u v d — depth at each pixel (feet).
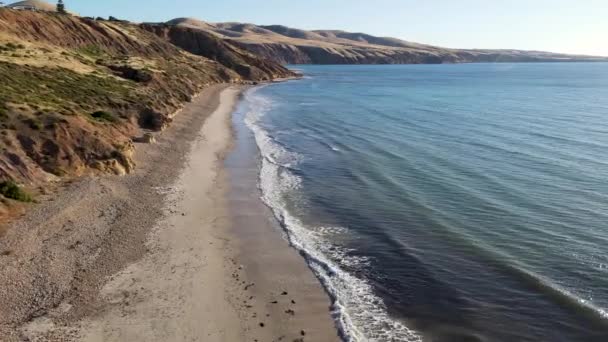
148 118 171.53
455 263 78.38
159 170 127.13
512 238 86.38
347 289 71.36
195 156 145.38
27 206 91.86
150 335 59.31
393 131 191.11
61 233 83.87
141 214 96.58
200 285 71.51
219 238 88.58
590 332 59.72
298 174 130.72
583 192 110.01
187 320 62.69
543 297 67.46
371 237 89.30
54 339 57.41
